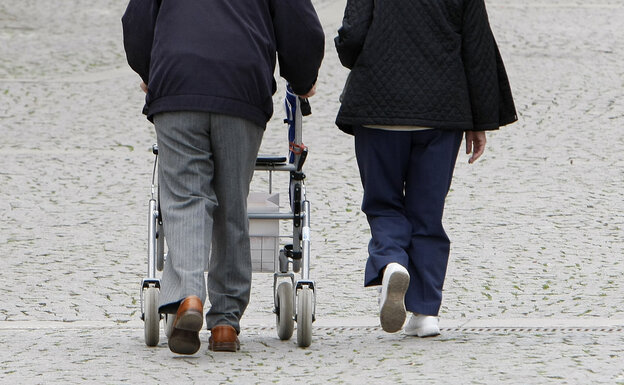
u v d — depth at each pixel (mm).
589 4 62656
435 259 18422
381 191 18438
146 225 28422
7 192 31391
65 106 42406
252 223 18172
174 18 16938
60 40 54594
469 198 30812
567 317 20859
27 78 46906
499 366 16375
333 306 21969
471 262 25078
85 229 27984
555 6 61969
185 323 16047
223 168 17031
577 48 51531
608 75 46562
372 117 17953
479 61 18203
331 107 42125
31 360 17031
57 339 18781
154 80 16891
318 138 38000
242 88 16797
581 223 28469
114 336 19125
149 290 17859
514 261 25188
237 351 17641
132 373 16125
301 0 17125
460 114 18109
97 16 60375
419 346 17938
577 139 37469
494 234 27469
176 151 16844
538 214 29297
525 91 43875
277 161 17953
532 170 33844
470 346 17875
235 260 17469
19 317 21094
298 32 17125
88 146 36906
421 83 17938
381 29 17969
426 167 18219
